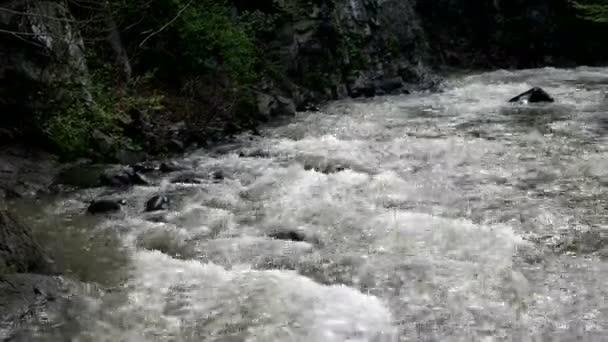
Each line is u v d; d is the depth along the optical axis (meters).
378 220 7.18
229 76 13.91
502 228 6.84
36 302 5.09
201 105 13.01
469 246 6.36
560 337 4.68
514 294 5.33
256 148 11.20
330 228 7.05
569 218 7.19
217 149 11.32
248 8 16.50
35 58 9.45
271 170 9.62
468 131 12.05
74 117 9.84
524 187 8.38
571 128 11.91
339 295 5.37
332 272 5.90
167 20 12.70
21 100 9.34
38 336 4.69
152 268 6.04
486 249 6.28
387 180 8.79
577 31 23.77
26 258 5.64
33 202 8.16
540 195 8.02
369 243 6.55
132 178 9.12
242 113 13.52
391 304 5.22
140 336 4.76
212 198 8.35
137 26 12.66
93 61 11.20
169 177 9.44
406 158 10.11
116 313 5.11
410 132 12.18
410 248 6.36
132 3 11.97
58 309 5.09
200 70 13.57
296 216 7.50
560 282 5.54
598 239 6.55
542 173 8.98
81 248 6.59
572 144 10.65
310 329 4.82
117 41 12.01
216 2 14.88
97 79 10.93
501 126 12.38
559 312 5.03
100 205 7.82
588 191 8.15
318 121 13.72
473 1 23.92
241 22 15.35
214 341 4.68
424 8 23.72
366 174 9.16
